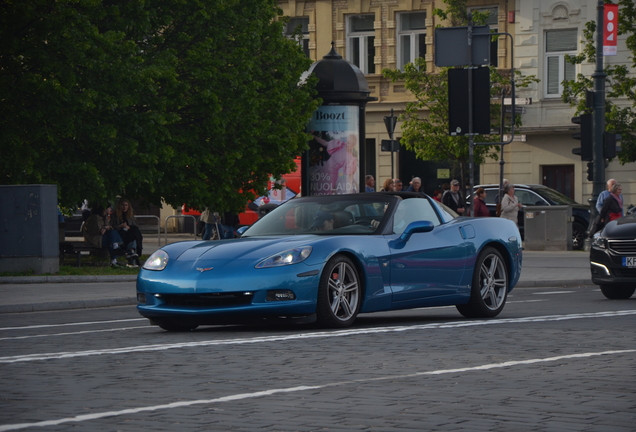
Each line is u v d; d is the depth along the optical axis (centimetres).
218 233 3356
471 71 2120
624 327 1271
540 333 1202
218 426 664
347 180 2892
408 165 4972
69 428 659
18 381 865
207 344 1105
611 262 1850
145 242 4291
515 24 4688
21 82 2478
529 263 2898
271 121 2967
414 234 1342
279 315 1200
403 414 705
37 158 2544
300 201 1403
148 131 2645
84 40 2534
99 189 2564
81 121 2566
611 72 4206
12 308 1738
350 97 2880
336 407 732
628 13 4088
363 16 4997
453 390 805
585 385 828
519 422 677
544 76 4659
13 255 2314
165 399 770
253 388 819
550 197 3816
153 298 1234
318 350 1048
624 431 648
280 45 3055
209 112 2791
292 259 1204
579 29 4588
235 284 1187
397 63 4931
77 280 2275
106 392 804
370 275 1271
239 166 2894
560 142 4628
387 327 1262
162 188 2797
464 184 4516
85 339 1196
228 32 2900
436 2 4825
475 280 1416
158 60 2681
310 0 5041
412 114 4656
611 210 2997
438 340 1131
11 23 2530
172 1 2767
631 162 4238
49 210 2330
